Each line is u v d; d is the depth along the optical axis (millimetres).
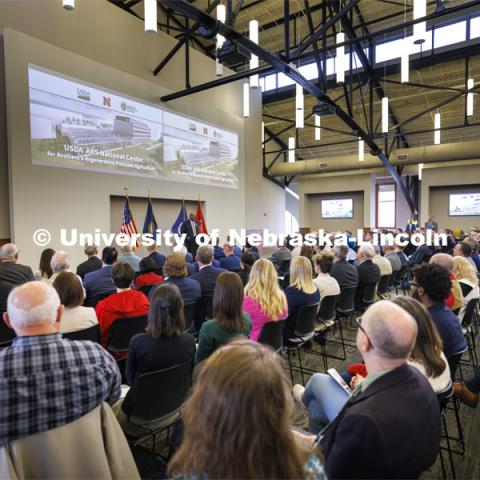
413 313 1405
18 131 5074
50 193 5473
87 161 5988
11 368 1017
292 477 609
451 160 10148
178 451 652
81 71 5902
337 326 4520
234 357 655
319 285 3240
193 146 8102
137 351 1639
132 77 6766
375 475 876
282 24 8859
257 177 10344
